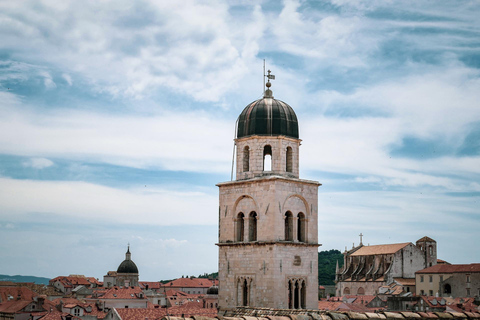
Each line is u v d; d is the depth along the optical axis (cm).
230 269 7831
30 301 17725
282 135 7712
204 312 13062
